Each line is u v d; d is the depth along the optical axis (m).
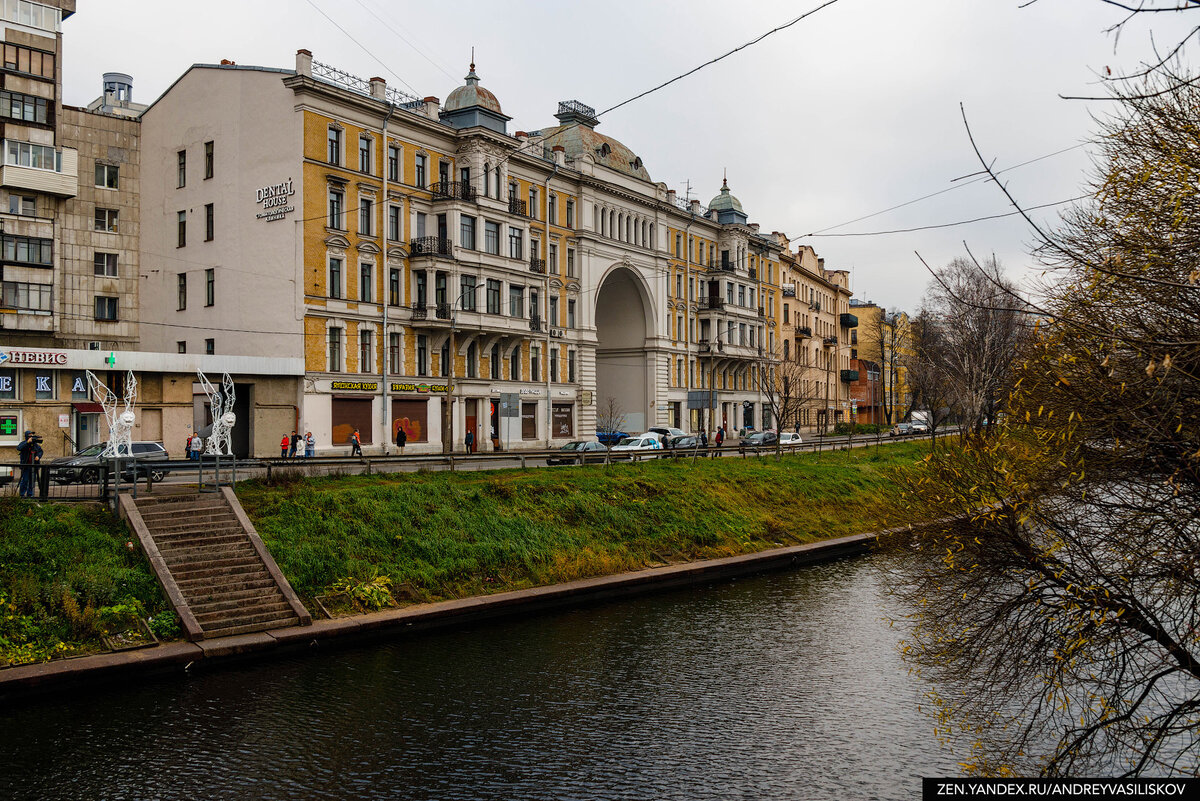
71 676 14.92
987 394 33.78
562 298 57.59
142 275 49.16
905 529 12.59
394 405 45.81
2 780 11.91
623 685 16.48
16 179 44.25
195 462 22.30
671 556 27.48
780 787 12.23
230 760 12.72
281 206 42.12
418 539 22.72
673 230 69.25
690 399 70.56
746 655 18.48
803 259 92.19
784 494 36.41
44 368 35.34
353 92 43.38
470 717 14.70
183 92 46.84
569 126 61.16
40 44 45.72
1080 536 9.35
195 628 16.83
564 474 31.78
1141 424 7.82
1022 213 6.66
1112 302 8.14
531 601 21.94
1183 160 7.73
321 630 17.94
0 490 21.78
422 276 47.22
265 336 42.66
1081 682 10.47
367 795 11.80
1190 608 8.90
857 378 105.31
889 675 17.19
